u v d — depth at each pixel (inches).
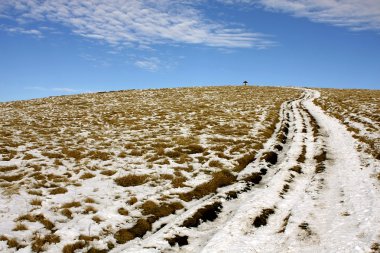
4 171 684.7
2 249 391.9
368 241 379.9
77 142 981.8
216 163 775.1
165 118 1470.2
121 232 450.0
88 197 561.6
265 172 743.1
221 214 527.2
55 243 410.9
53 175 668.1
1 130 1167.6
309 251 387.9
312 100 2405.3
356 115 1428.4
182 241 435.5
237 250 400.5
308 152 882.1
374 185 572.1
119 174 692.7
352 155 813.2
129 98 2316.7
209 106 1892.2
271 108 1823.3
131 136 1084.5
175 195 587.8
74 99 2299.5
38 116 1556.3
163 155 845.8
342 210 488.7
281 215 502.6
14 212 493.0
